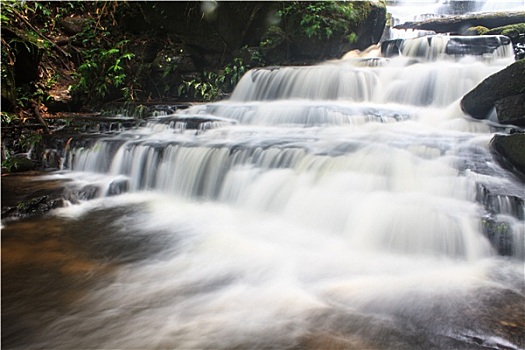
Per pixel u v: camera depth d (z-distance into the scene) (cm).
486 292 319
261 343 268
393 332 274
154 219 500
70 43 1141
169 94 1114
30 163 700
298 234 450
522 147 455
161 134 744
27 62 905
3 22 892
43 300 320
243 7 1082
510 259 362
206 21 1088
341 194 462
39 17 1169
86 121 823
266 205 509
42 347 268
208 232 459
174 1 1071
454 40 915
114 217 507
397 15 1692
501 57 887
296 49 1115
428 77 801
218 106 859
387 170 480
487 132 603
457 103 717
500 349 252
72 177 648
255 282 349
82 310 308
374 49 1151
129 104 973
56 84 1057
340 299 318
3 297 323
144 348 267
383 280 346
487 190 401
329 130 684
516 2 1466
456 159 488
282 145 583
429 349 256
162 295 329
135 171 631
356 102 863
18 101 867
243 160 566
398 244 402
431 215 393
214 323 291
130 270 371
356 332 276
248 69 1083
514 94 570
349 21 1108
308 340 269
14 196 535
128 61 1091
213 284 347
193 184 584
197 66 1122
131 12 1145
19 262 383
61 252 406
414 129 651
